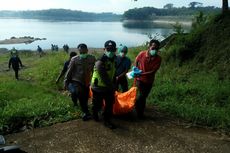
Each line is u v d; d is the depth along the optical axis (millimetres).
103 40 50281
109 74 3930
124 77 4711
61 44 45281
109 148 3549
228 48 6586
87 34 64875
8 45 46719
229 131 4031
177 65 7066
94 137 3801
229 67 6191
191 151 3500
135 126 4117
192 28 8555
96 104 4086
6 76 9906
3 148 2637
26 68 12336
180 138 3807
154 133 3924
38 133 3934
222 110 4535
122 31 68375
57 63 9898
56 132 3953
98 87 3932
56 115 4438
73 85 4246
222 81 5812
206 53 6941
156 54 4211
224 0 7402
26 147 3578
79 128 4051
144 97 4316
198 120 4336
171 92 5367
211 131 4043
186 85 5637
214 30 7211
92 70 4246
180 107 4676
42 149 3533
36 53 22188
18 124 4148
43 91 6309
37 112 4418
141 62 4270
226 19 7223
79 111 4551
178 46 7363
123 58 4590
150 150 3512
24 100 5246
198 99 5059
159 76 6656
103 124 4152
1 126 4035
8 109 4527
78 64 4195
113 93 3990
